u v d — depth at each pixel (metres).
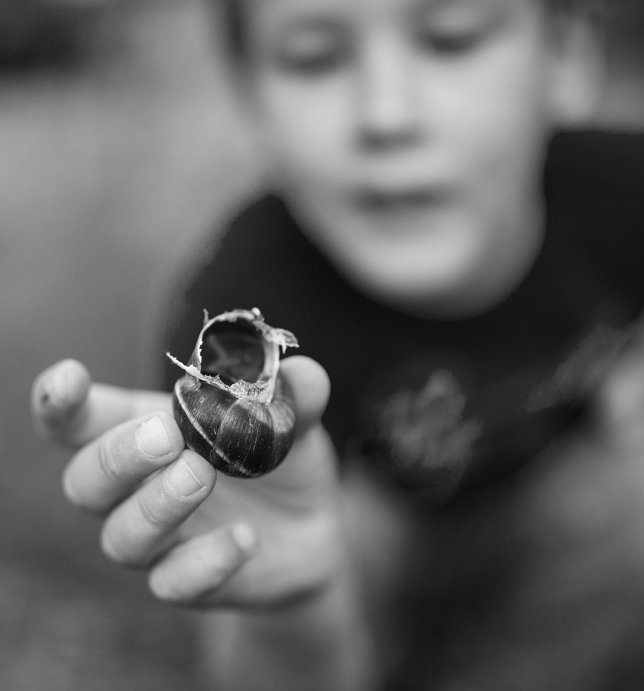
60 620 0.52
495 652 0.48
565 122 0.48
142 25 1.66
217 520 0.33
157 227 0.93
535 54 0.40
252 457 0.26
